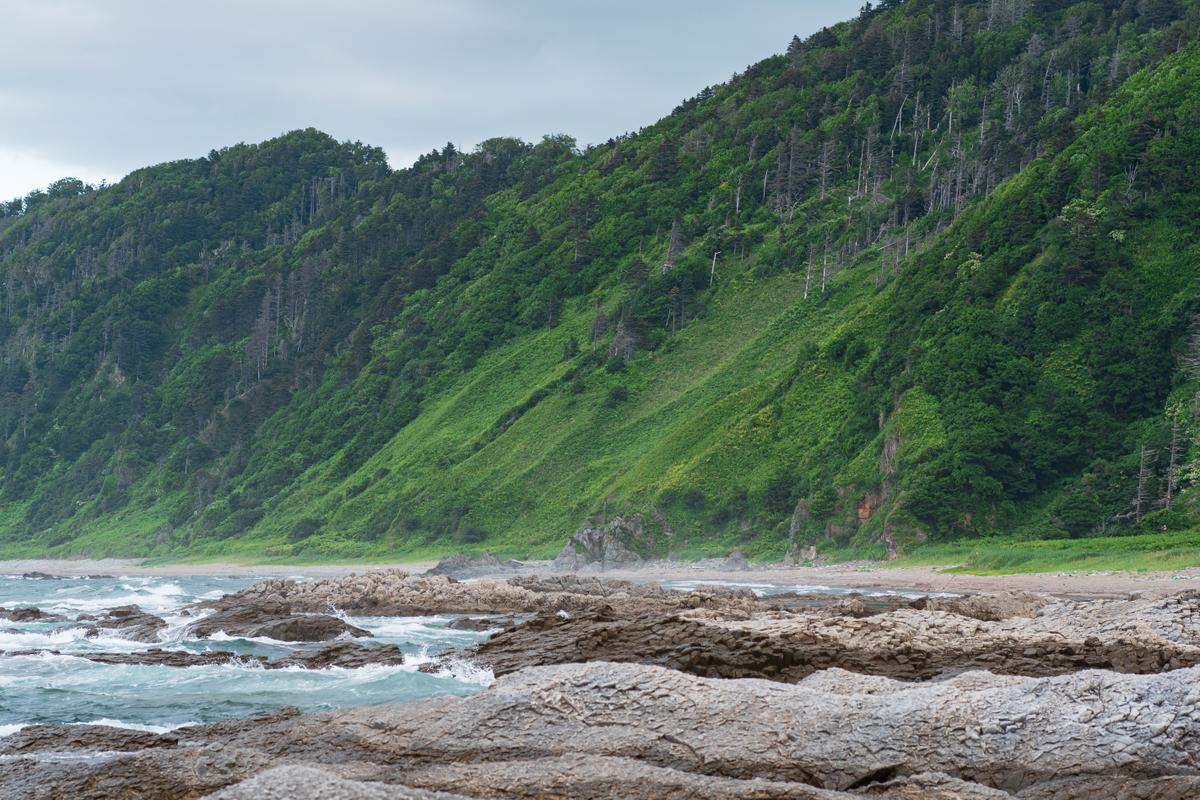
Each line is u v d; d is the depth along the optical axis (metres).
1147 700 17.05
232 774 16.70
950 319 122.88
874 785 15.41
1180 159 121.25
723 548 117.62
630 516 122.94
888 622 29.16
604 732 18.34
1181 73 135.62
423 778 16.00
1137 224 118.50
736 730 18.02
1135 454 100.44
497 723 19.00
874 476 111.94
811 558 108.62
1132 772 15.87
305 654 36.59
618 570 116.19
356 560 150.88
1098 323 112.75
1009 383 112.19
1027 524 100.50
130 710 27.91
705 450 131.50
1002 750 16.81
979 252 131.00
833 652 26.16
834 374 134.25
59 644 45.06
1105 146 128.12
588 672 20.39
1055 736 16.81
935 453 107.19
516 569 119.12
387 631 49.34
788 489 120.31
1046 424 107.00
